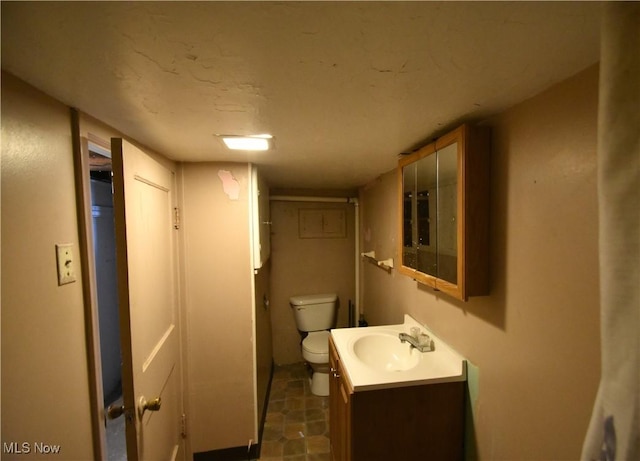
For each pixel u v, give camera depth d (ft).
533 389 2.73
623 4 1.28
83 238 2.92
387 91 2.58
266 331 8.06
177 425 5.27
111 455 6.00
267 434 6.41
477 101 2.81
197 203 5.49
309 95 2.64
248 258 5.66
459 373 3.85
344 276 9.70
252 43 1.84
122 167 3.03
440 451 3.87
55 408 2.51
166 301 4.66
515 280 2.92
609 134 1.32
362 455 3.74
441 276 3.83
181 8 1.52
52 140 2.58
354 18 1.62
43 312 2.41
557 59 2.09
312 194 9.48
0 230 2.06
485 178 3.22
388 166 5.98
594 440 1.37
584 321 2.25
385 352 5.28
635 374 1.21
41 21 1.58
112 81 2.33
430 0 1.49
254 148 4.50
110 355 8.02
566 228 2.38
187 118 3.18
